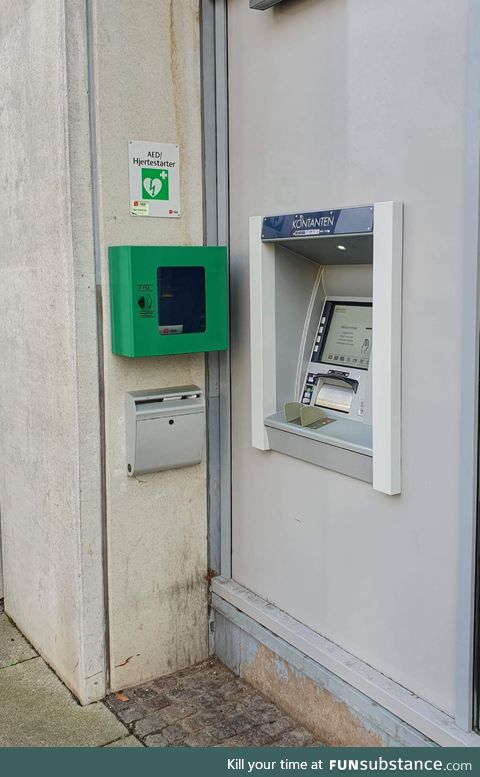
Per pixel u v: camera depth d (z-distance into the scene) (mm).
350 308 2832
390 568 2451
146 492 3064
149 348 2768
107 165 2801
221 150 3039
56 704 3033
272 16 2736
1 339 3553
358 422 2670
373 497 2498
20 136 3113
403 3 2227
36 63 2908
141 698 3059
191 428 3035
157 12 2867
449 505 2223
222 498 3252
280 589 2988
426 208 2201
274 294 2857
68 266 2801
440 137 2145
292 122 2688
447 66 2107
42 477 3211
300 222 2604
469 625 2164
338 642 2709
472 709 2203
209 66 3020
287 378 2938
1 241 3432
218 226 3100
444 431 2215
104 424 2924
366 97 2377
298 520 2854
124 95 2818
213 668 3270
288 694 2910
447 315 2168
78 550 2943
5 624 3738
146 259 2721
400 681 2451
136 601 3096
